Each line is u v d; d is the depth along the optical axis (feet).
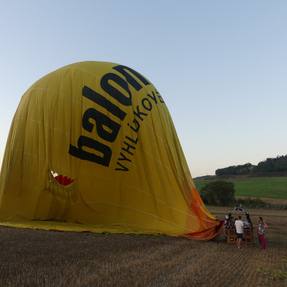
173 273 33.63
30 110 62.39
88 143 57.52
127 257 40.40
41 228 57.52
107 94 58.75
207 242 55.21
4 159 64.49
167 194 59.06
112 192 57.26
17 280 29.32
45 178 59.00
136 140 58.65
